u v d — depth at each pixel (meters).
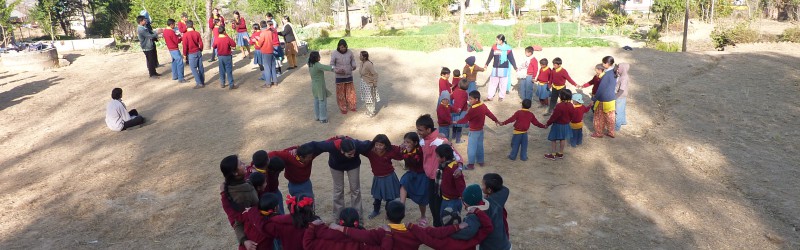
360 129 10.59
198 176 8.37
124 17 46.53
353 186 6.37
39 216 7.08
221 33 13.53
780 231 6.42
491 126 10.90
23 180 8.44
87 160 9.27
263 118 11.48
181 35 16.42
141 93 13.75
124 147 9.87
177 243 6.30
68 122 11.65
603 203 7.25
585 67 16.44
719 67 15.62
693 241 6.20
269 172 5.25
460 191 5.50
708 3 37.59
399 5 61.41
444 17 55.22
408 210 7.05
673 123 10.98
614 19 38.00
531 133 10.48
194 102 12.84
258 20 46.03
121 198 7.62
